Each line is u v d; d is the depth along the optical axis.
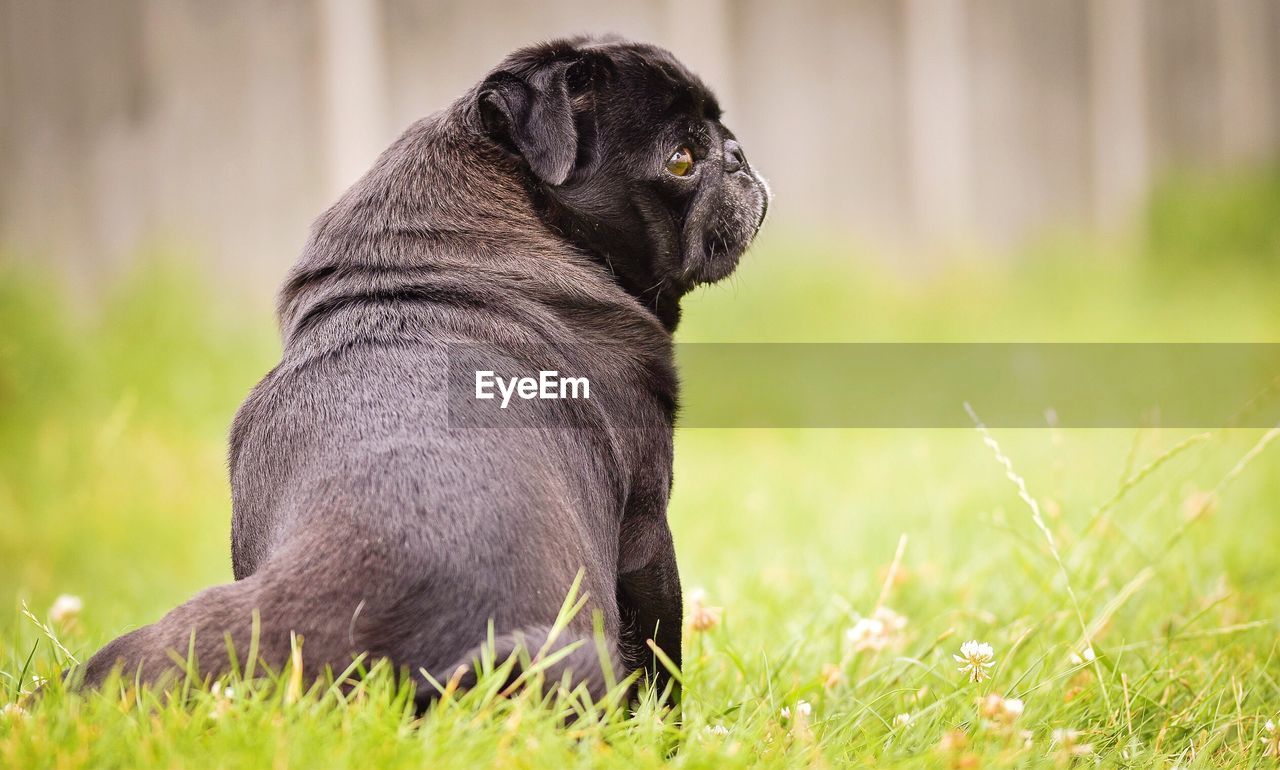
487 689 2.29
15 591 5.47
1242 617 4.11
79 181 10.85
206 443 8.45
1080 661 3.33
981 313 11.85
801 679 3.59
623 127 3.41
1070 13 15.39
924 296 12.02
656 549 3.10
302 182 11.12
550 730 2.31
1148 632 3.98
